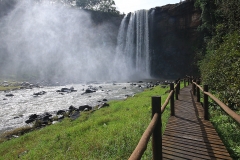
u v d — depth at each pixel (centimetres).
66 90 2927
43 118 1321
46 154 551
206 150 379
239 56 704
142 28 5197
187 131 490
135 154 149
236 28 1246
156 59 5078
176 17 4644
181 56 4606
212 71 1007
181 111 711
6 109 1708
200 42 4106
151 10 5003
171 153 373
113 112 1138
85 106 1584
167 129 512
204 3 2859
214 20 2706
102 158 463
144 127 624
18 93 2800
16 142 811
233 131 489
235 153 376
